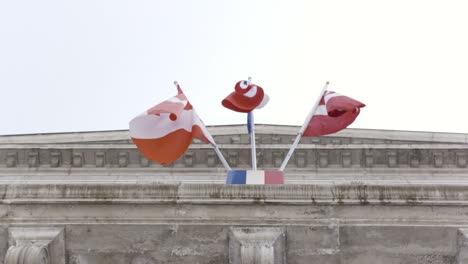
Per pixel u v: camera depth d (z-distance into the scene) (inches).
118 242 565.6
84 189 571.8
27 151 1320.1
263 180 615.5
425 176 1296.8
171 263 563.8
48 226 566.6
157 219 564.7
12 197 571.8
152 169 1307.8
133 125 665.6
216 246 561.9
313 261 560.4
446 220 561.0
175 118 668.1
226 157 1302.9
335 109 732.7
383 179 1274.6
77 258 565.3
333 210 565.6
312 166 1306.6
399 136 1378.0
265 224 561.9
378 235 561.3
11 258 538.6
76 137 1369.3
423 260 561.9
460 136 1369.3
